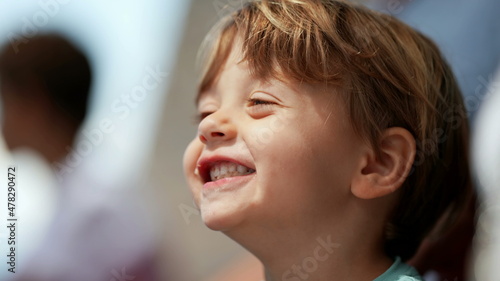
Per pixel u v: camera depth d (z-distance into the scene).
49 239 2.11
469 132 1.76
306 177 1.36
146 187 2.85
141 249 2.18
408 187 1.51
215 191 1.38
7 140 2.23
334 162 1.38
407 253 1.56
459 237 1.83
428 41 1.63
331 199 1.39
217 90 1.46
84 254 2.08
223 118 1.39
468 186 1.67
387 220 1.48
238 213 1.35
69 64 2.28
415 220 1.55
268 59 1.39
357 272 1.43
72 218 2.12
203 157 1.41
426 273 1.83
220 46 1.49
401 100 1.44
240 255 2.67
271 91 1.37
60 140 2.25
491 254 1.83
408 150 1.43
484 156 1.89
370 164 1.41
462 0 2.28
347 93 1.39
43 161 2.23
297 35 1.41
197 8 2.99
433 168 1.55
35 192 2.21
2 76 2.22
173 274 2.46
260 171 1.35
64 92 2.26
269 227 1.38
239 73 1.42
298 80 1.37
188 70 3.00
